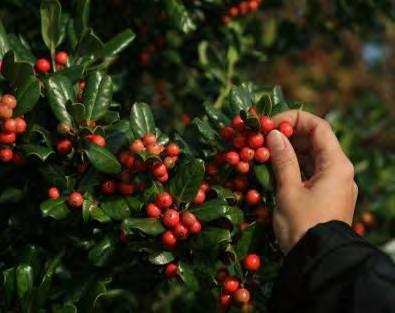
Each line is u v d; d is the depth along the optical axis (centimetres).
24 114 73
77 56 81
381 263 58
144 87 110
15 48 80
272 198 72
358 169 111
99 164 72
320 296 59
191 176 71
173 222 70
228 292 71
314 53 187
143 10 100
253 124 70
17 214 81
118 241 74
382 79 220
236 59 105
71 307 73
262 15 140
